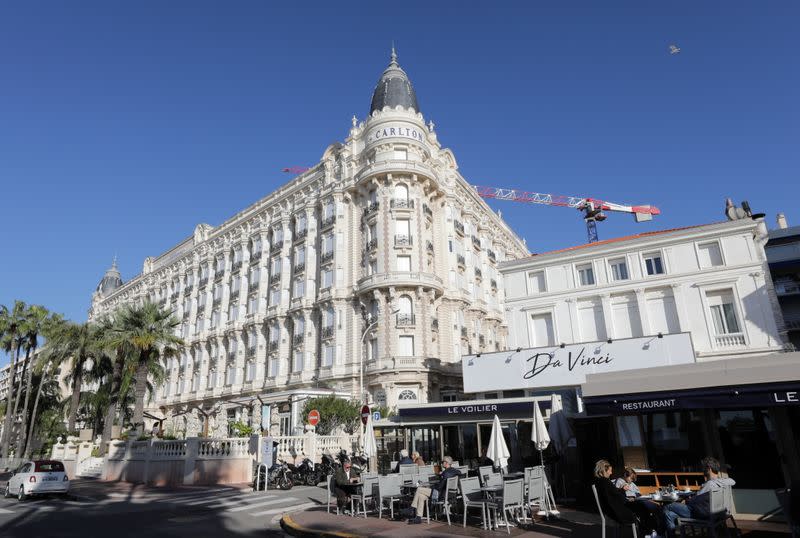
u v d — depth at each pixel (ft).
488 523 36.17
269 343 170.09
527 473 38.09
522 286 93.71
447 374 136.67
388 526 37.96
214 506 53.47
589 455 47.21
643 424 43.47
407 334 131.64
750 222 79.20
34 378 180.45
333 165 163.94
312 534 36.68
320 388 137.39
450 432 76.23
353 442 95.45
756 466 38.14
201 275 224.33
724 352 76.23
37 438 176.65
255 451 74.38
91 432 119.44
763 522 35.55
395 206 141.08
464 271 166.81
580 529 34.60
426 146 151.74
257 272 186.19
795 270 124.06
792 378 33.14
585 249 89.97
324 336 147.33
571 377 75.46
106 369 146.10
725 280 78.89
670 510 28.66
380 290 135.54
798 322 118.42
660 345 71.10
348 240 151.64
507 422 64.54
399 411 72.38
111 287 343.87
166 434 124.77
